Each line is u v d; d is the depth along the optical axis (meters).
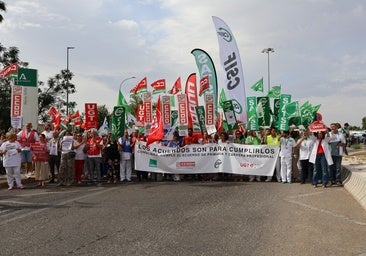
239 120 18.97
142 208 9.35
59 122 19.47
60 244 6.39
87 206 9.70
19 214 8.84
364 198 9.64
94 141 14.96
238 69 19.08
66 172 14.27
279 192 11.88
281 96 17.70
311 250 5.98
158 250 6.02
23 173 17.92
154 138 15.44
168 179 16.06
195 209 9.20
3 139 16.22
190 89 18.94
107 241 6.54
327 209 9.12
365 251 5.93
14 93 16.86
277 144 15.00
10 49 37.94
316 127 13.03
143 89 20.20
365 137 56.16
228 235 6.86
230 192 11.95
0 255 5.84
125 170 15.62
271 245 6.25
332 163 13.00
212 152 15.54
